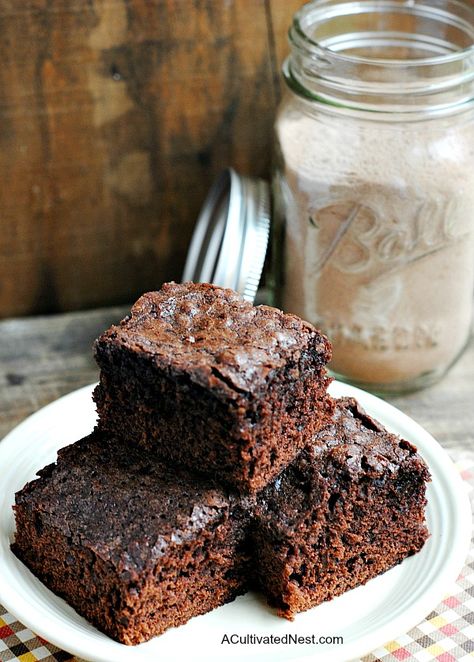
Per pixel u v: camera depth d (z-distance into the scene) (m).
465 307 0.52
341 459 0.42
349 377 0.53
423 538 0.43
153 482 0.42
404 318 0.51
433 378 0.53
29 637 0.42
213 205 0.56
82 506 0.41
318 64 0.48
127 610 0.39
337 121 0.49
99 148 0.55
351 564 0.42
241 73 0.55
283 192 0.51
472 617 0.42
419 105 0.48
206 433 0.41
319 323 0.52
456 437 0.50
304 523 0.41
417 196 0.48
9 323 0.58
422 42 0.53
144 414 0.42
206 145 0.56
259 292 0.60
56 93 0.54
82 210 0.57
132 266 0.59
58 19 0.52
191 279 0.55
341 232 0.49
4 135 0.54
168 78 0.54
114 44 0.53
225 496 0.41
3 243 0.57
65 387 0.54
